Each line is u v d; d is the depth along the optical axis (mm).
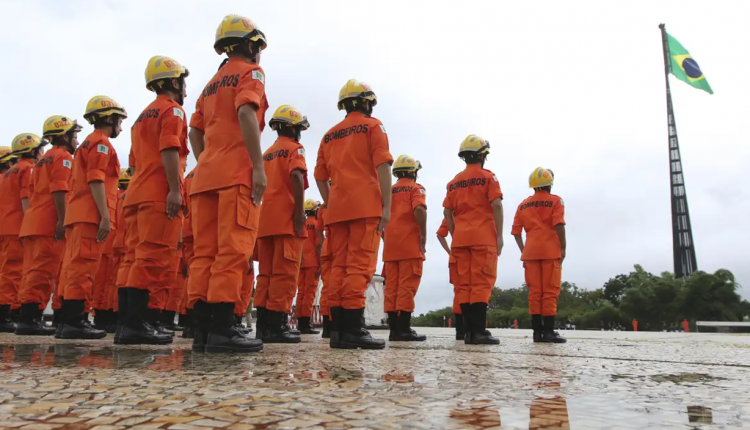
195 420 1321
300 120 6949
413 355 4008
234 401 1615
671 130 104250
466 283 7148
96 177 5945
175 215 4797
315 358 3424
